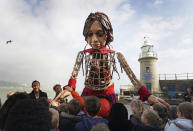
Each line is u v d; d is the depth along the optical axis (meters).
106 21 2.61
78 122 2.13
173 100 18.89
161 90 25.09
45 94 4.76
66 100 5.45
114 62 2.62
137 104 2.80
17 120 0.91
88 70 2.58
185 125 2.23
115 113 2.03
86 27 2.64
